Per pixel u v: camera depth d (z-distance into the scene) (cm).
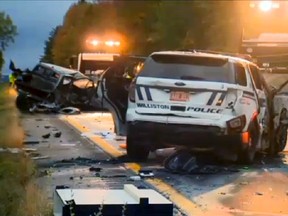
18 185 822
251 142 1131
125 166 1077
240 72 1103
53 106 2675
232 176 1005
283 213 748
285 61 2155
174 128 1073
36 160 1136
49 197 763
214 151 1122
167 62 1108
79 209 469
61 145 1387
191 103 1071
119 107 1193
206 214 734
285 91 1461
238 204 794
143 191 522
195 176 995
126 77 1195
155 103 1087
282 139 1348
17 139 1418
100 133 1669
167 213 483
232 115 1066
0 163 982
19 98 2719
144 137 1099
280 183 952
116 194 518
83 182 904
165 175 994
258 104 1152
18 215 695
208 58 1091
